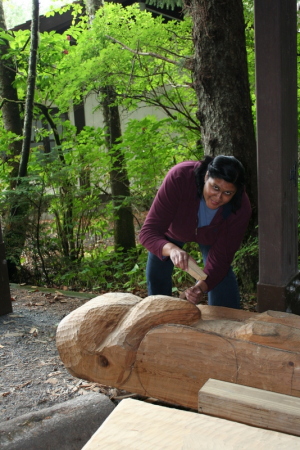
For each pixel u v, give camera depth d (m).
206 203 2.37
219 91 4.04
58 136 6.75
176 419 0.79
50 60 6.38
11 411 2.40
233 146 4.08
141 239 2.54
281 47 2.30
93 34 5.61
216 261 2.49
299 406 1.04
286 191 2.50
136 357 1.93
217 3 3.90
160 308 1.97
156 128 5.40
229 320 1.99
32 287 4.82
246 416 1.06
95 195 6.13
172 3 5.92
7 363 2.96
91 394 2.28
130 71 5.82
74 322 2.08
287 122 2.45
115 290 5.36
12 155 6.35
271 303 2.54
